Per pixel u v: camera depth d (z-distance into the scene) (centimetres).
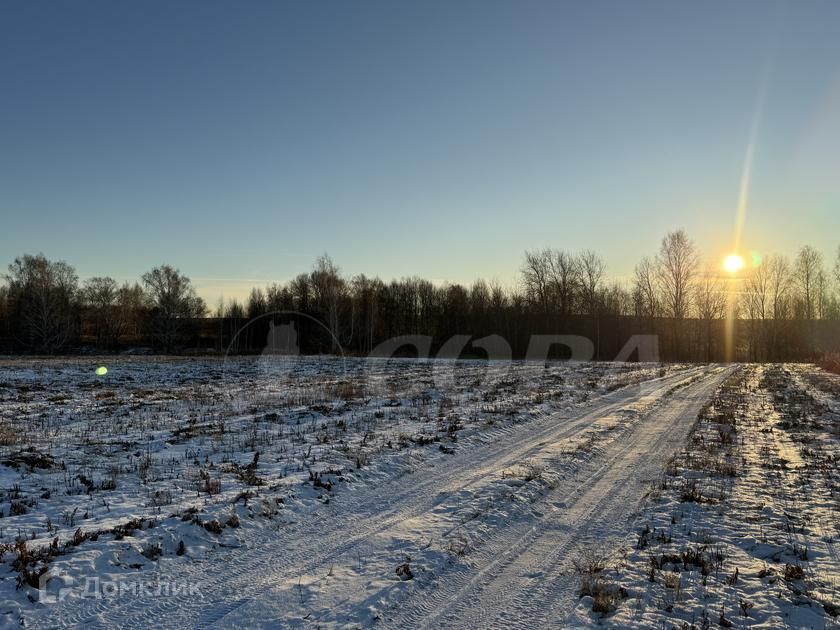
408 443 1288
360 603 558
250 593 574
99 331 7525
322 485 941
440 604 566
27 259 6988
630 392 2489
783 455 1258
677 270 6512
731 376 3509
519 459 1191
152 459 1096
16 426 1425
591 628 525
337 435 1364
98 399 2023
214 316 7919
